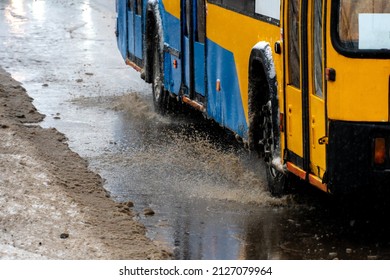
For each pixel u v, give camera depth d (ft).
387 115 51.06
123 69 115.85
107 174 70.49
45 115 90.38
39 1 182.50
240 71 67.05
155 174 70.44
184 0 81.51
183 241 55.77
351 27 51.42
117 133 83.61
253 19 64.28
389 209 59.06
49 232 54.29
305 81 55.36
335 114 51.67
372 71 50.93
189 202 63.62
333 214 60.49
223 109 71.77
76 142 80.02
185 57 81.82
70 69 114.93
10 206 57.36
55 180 64.64
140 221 59.62
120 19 108.06
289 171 59.00
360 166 51.44
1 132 77.97
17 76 110.01
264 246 54.70
